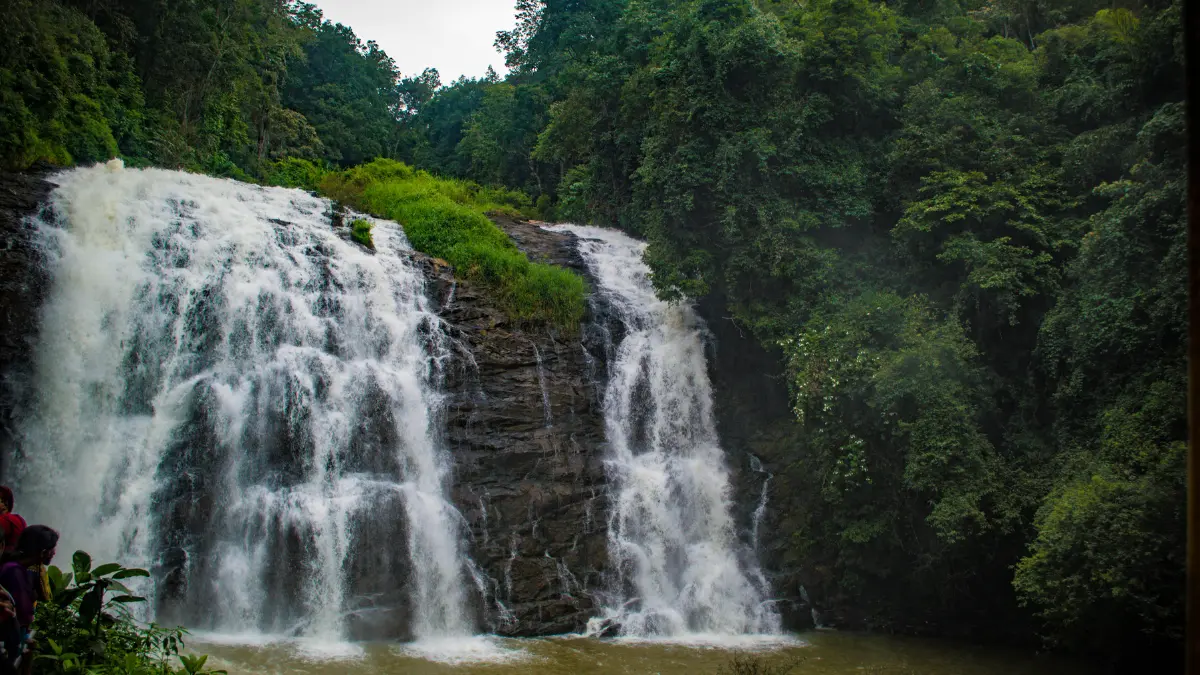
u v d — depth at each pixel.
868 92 23.95
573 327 22.73
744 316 22.17
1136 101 20.28
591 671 14.87
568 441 20.67
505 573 18.16
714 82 23.06
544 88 39.88
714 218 22.94
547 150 34.09
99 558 15.79
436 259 23.50
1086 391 17.38
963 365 18.38
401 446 19.14
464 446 19.70
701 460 22.14
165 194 20.80
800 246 21.98
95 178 20.30
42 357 16.72
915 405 18.17
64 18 23.41
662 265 23.03
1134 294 16.27
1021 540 17.44
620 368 22.73
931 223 20.77
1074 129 23.02
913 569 18.73
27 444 16.09
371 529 17.45
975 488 17.09
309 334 19.84
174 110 29.17
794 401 21.22
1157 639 14.69
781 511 20.81
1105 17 22.19
